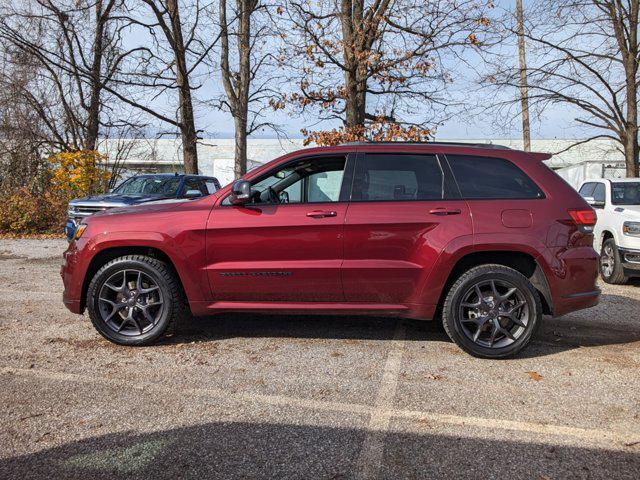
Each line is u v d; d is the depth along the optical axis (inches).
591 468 98.2
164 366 152.3
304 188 172.1
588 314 225.6
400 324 203.0
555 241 160.4
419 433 111.9
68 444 105.8
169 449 104.2
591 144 1214.9
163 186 426.6
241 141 624.4
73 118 670.5
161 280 168.9
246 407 124.6
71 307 173.6
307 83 495.8
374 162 171.2
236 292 169.6
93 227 171.3
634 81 584.4
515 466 98.7
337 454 102.8
